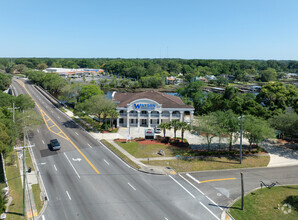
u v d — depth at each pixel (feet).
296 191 125.49
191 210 107.45
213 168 153.48
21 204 109.29
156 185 130.00
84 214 102.47
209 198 118.11
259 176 143.84
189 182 134.51
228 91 277.85
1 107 208.03
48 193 118.83
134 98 247.50
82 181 132.16
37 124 199.11
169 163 159.02
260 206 111.34
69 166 151.43
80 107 245.86
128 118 238.27
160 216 102.27
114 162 160.15
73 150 179.42
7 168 146.20
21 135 200.64
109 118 275.59
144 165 154.92
